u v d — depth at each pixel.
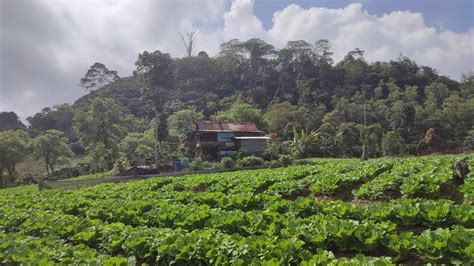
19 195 24.36
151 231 9.56
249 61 107.88
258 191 17.78
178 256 7.94
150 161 48.38
